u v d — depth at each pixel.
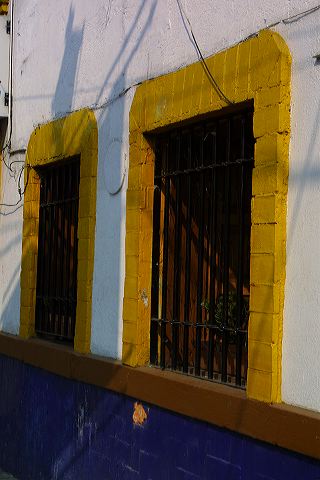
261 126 4.21
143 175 5.38
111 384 5.57
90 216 6.08
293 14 4.13
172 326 5.17
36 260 7.36
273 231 4.06
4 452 7.61
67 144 6.57
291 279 4.02
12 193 7.94
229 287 4.91
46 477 6.63
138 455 5.24
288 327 4.01
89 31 6.42
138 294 5.32
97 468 5.78
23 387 7.26
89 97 6.34
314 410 3.82
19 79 7.90
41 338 7.20
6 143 8.12
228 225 4.68
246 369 4.70
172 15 5.23
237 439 4.28
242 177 4.58
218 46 4.71
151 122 5.28
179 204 5.18
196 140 5.11
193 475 4.64
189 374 4.98
